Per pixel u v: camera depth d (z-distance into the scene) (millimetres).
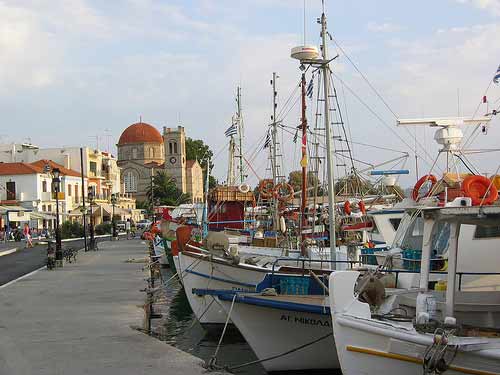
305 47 16047
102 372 9547
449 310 8688
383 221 20344
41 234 65812
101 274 25766
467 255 10758
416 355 7719
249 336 12531
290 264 17656
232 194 29016
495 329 8062
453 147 11719
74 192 84688
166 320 18406
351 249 17031
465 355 7414
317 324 12047
